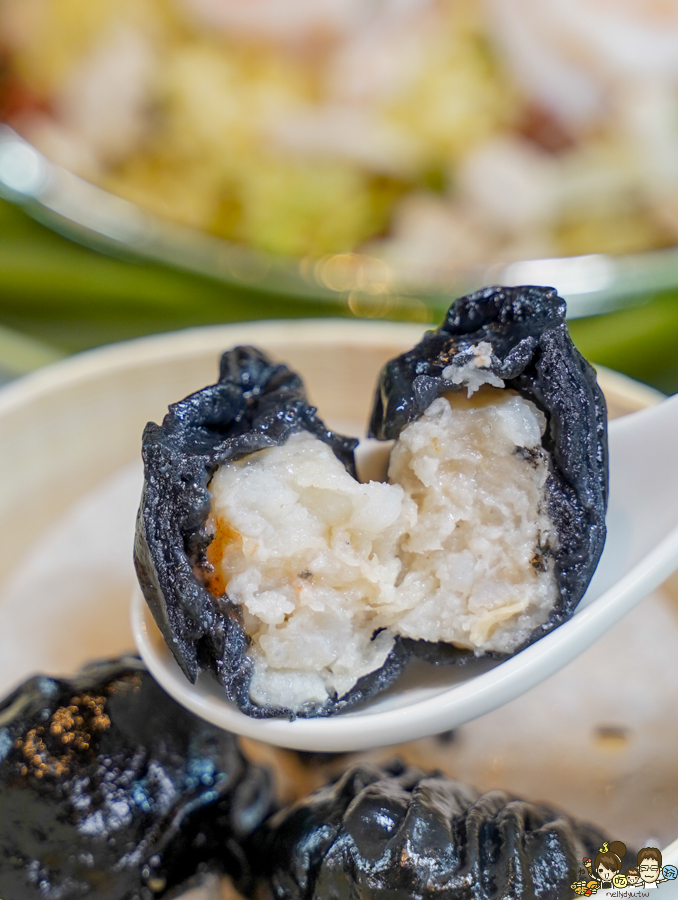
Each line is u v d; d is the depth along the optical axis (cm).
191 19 33
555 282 28
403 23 33
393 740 16
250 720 16
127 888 17
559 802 18
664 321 27
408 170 31
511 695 16
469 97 32
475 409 16
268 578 16
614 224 31
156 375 23
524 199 30
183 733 18
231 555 16
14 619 21
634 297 28
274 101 32
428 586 16
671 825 17
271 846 17
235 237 31
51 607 21
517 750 18
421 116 32
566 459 16
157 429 16
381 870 16
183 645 15
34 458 22
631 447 18
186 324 30
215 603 16
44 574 21
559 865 16
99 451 23
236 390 17
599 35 31
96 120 32
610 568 17
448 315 17
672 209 30
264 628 16
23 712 17
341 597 16
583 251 30
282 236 31
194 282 30
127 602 21
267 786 18
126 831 17
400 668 16
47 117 32
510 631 16
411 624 16
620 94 32
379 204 31
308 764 18
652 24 32
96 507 22
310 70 33
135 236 29
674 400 17
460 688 16
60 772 17
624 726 19
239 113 32
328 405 23
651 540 17
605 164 31
